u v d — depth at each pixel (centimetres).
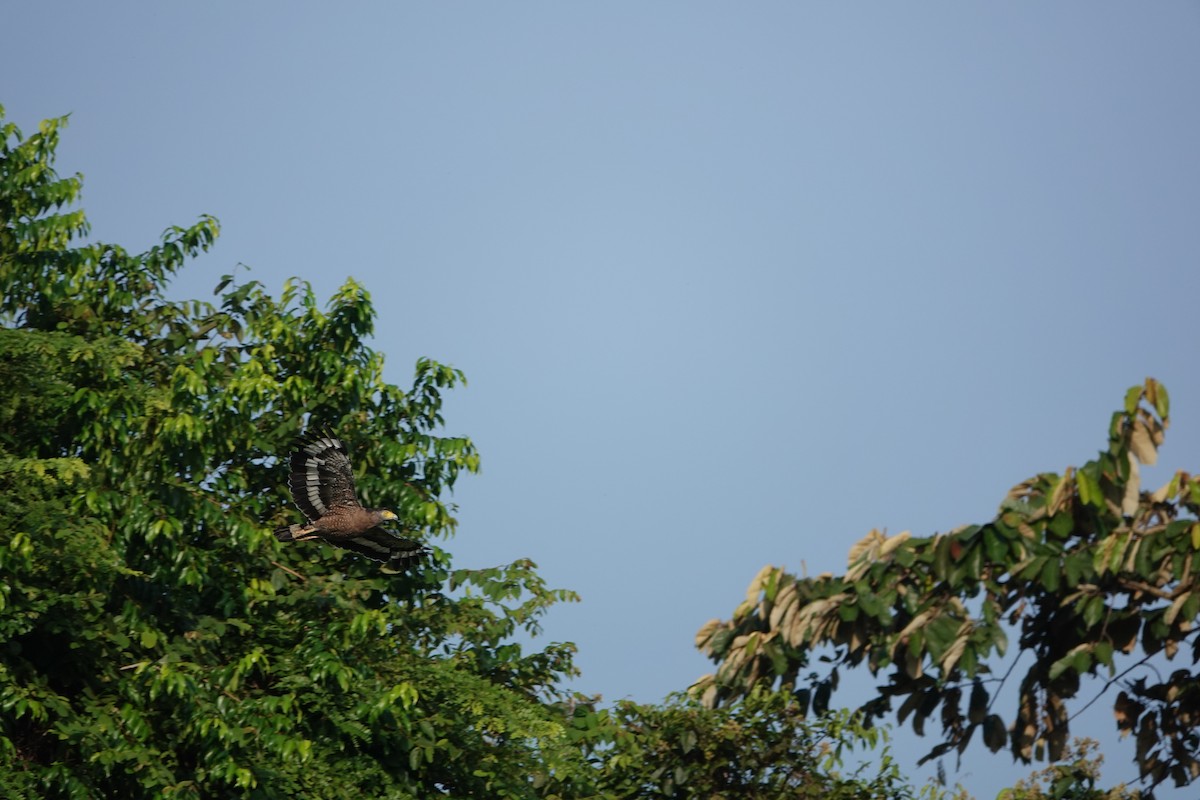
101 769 2325
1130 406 2336
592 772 2720
